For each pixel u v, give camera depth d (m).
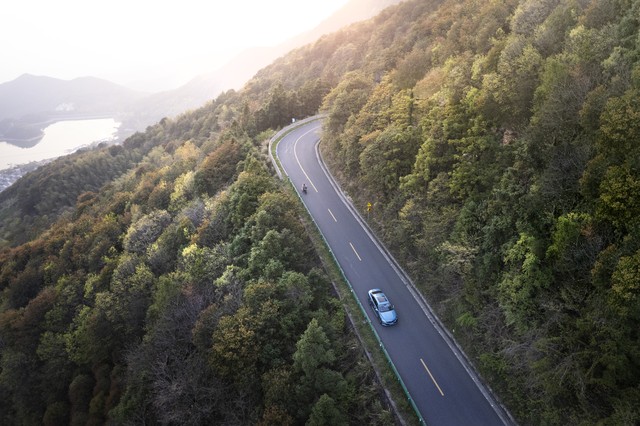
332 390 27.81
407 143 44.53
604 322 20.73
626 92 22.72
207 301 38.59
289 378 28.39
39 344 55.34
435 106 42.88
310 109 92.50
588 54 28.45
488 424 26.64
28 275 71.00
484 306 30.36
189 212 55.50
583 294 23.08
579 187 24.73
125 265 51.62
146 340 38.69
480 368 29.89
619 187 21.28
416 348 32.66
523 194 28.73
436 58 56.44
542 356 23.91
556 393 22.36
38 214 145.75
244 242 42.22
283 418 26.30
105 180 159.88
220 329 31.73
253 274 37.53
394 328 34.75
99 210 92.94
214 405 30.45
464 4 65.88
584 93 26.19
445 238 34.72
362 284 40.16
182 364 33.62
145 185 84.31
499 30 44.53
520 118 33.59
